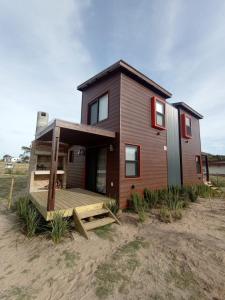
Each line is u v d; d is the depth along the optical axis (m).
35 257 3.35
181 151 10.91
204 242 4.05
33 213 4.86
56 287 2.53
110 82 7.80
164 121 9.49
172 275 2.83
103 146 7.80
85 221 5.19
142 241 4.11
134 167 7.47
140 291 2.45
